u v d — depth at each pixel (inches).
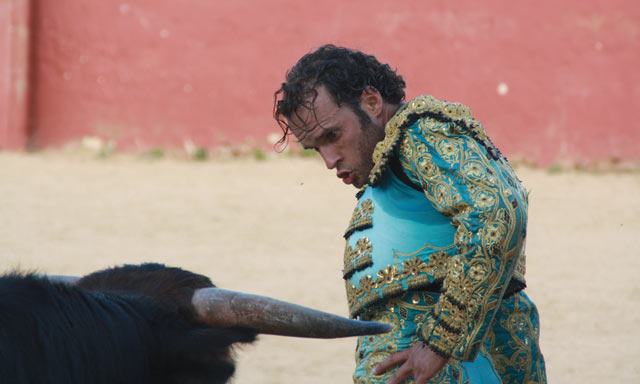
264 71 1155.9
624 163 1103.6
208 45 1156.5
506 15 1117.1
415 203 184.1
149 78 1163.9
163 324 160.6
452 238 181.6
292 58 1151.6
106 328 155.3
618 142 1106.1
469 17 1124.5
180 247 640.4
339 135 185.0
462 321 168.2
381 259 184.7
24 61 1155.9
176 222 738.2
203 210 797.9
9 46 1150.3
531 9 1110.4
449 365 179.5
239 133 1163.9
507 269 168.9
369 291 185.6
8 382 141.3
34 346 146.5
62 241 650.2
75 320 153.2
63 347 149.6
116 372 154.3
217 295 162.2
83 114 1172.5
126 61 1163.9
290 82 184.1
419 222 183.0
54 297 154.0
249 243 660.7
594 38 1103.0
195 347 157.5
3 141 1159.0
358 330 156.6
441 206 172.6
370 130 185.8
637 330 443.2
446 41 1130.7
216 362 160.4
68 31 1165.1
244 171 1041.5
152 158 1131.3
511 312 199.3
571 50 1106.7
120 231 695.1
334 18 1144.8
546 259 625.9
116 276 171.3
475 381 180.9
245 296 160.9
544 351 406.3
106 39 1162.0
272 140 1160.2
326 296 497.0
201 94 1161.4
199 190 909.2
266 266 580.7
